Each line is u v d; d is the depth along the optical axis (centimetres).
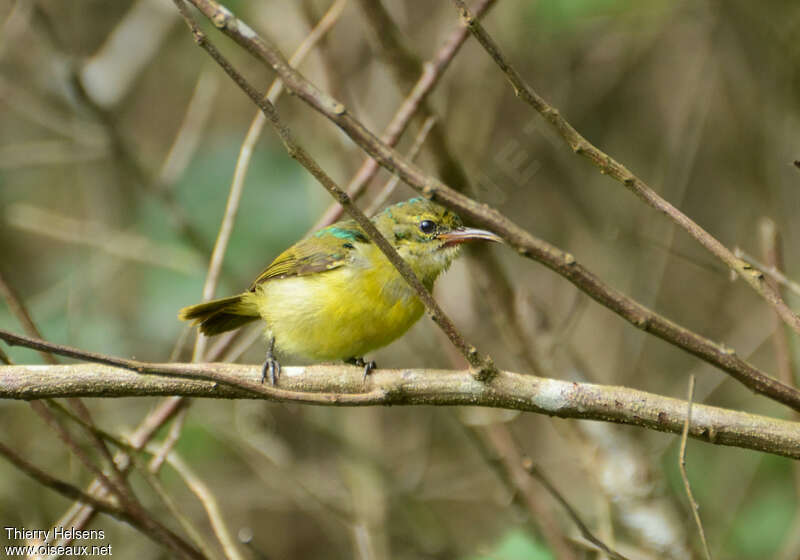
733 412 589
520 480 1007
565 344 1143
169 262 1312
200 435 1312
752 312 1423
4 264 1494
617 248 1423
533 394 605
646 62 1521
